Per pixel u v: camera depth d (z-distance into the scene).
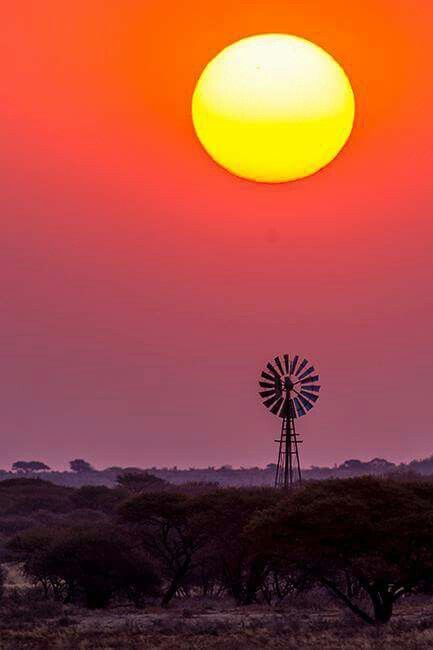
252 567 185.62
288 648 112.88
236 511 186.62
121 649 118.88
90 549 181.75
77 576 181.12
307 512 133.50
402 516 132.88
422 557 132.75
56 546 183.25
